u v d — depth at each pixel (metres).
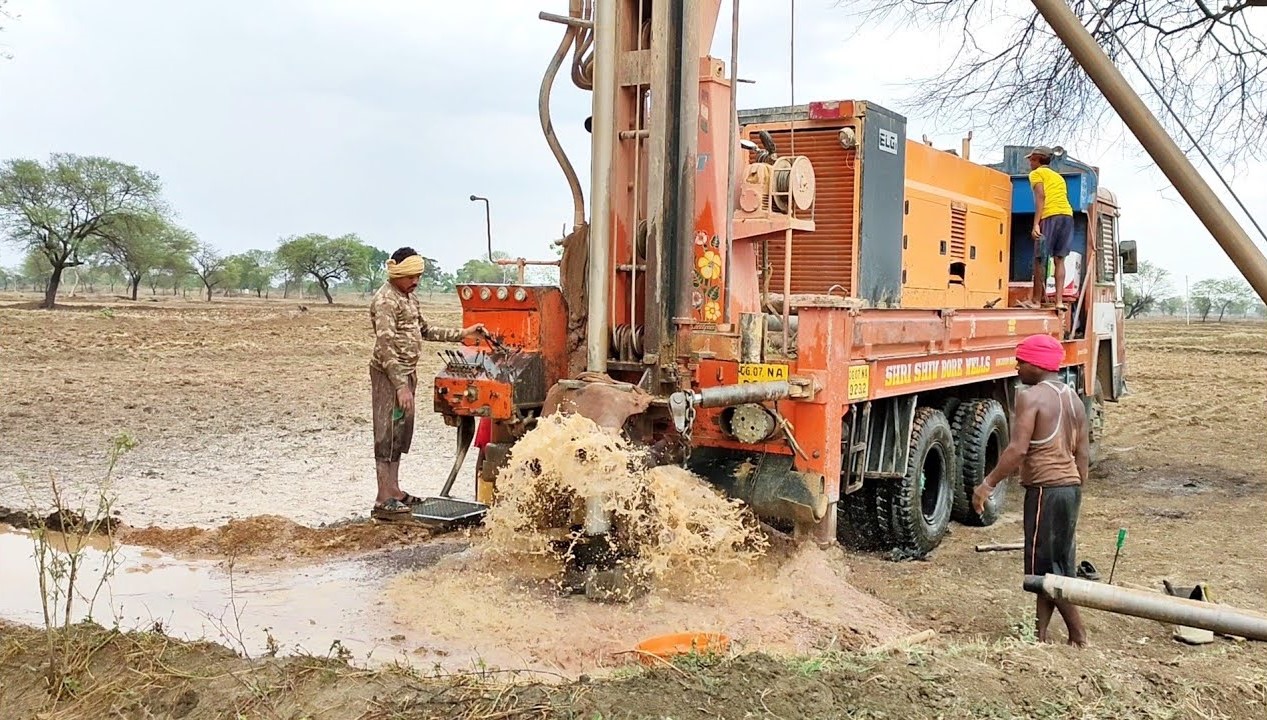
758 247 8.22
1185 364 29.61
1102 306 12.35
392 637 5.36
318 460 10.67
